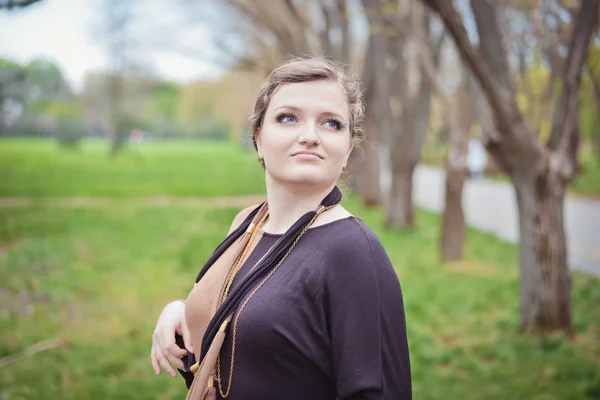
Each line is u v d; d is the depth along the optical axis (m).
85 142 72.94
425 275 8.95
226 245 1.51
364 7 9.30
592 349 5.31
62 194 20.27
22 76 12.77
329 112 1.34
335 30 13.72
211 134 96.50
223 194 21.91
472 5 5.14
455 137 10.02
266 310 1.27
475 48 4.79
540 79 8.44
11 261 9.19
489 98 5.05
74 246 10.73
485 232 13.12
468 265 9.73
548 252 5.61
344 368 1.25
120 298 7.23
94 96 41.34
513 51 8.00
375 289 1.27
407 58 13.12
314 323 1.27
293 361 1.27
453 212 10.06
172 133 94.44
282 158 1.34
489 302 7.20
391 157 13.72
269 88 1.39
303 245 1.32
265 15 13.59
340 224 1.33
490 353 5.25
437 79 9.69
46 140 62.62
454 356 5.25
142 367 4.91
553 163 5.48
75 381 4.58
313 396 1.29
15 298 7.09
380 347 1.27
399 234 13.06
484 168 30.48
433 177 34.47
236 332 1.29
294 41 13.15
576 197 19.28
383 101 13.21
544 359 5.01
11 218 13.66
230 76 32.88
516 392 4.36
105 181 25.69
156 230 13.02
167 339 1.52
